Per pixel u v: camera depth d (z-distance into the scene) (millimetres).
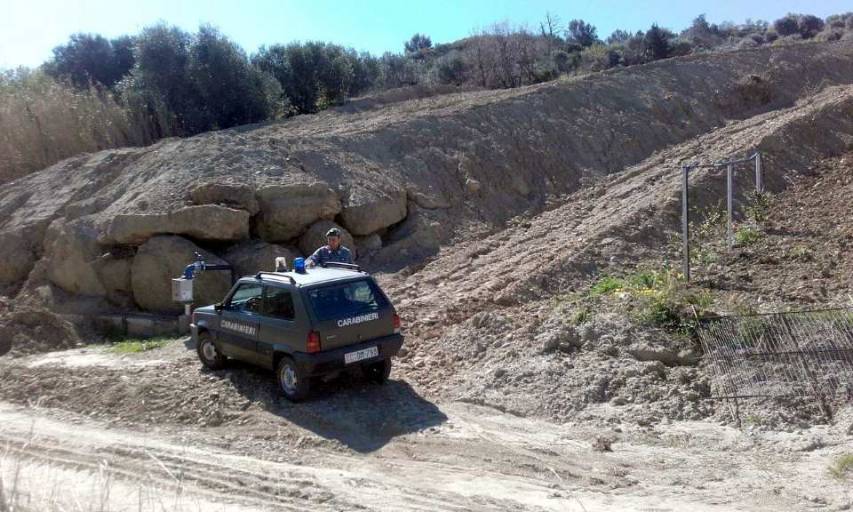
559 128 23828
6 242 16219
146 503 5293
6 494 4352
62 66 32531
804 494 6402
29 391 10336
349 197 17109
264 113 28812
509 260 15539
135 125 24438
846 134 21750
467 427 8312
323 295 8789
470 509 6086
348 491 6531
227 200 15320
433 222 17969
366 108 27906
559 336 9961
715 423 8195
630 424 8258
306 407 8805
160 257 14266
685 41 46000
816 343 8961
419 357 10727
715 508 6129
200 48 27453
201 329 10367
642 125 25312
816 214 15781
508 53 37281
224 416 8789
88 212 16328
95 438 8320
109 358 11773
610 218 16891
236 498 6309
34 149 21812
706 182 17672
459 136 21719
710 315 9938
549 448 7691
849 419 7895
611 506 6164
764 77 30391
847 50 35875
